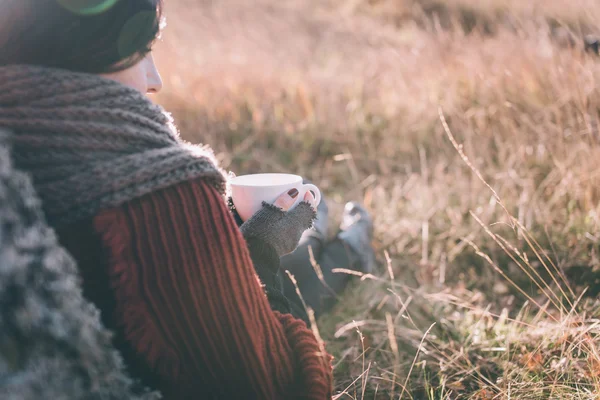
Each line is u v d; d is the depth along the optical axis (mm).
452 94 3277
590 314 1817
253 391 897
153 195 807
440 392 1591
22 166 777
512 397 1478
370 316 1968
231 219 884
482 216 2393
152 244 801
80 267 807
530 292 2064
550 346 1657
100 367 728
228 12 6719
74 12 794
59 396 667
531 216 2293
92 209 775
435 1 7441
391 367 1689
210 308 840
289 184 1280
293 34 6234
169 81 3898
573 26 3414
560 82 2791
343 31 6664
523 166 2621
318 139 3473
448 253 2322
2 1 799
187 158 837
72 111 782
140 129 830
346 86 4051
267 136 3559
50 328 657
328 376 1036
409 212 2582
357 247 2094
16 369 639
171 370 850
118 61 846
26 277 646
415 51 3883
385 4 7895
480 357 1684
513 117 2938
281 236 1232
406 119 3396
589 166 2359
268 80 4105
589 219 2246
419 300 2014
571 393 1441
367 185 2994
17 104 778
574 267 2100
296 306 1758
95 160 787
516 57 3230
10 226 653
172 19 5594
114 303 821
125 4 825
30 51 802
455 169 2758
